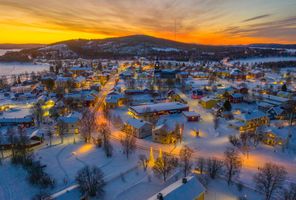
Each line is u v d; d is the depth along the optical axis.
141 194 58.22
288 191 54.19
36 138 89.31
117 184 63.00
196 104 146.88
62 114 123.19
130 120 102.38
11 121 106.88
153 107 124.75
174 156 78.31
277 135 86.19
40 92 180.62
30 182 63.69
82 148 85.06
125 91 171.25
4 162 73.62
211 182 61.84
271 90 172.25
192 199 47.22
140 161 74.62
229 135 96.75
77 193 52.00
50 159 77.00
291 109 113.38
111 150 79.31
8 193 60.19
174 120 115.88
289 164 73.31
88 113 119.50
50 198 48.72
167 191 47.50
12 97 167.38
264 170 59.62
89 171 60.78
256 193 57.69
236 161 63.50
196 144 88.94
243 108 136.50
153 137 91.75
